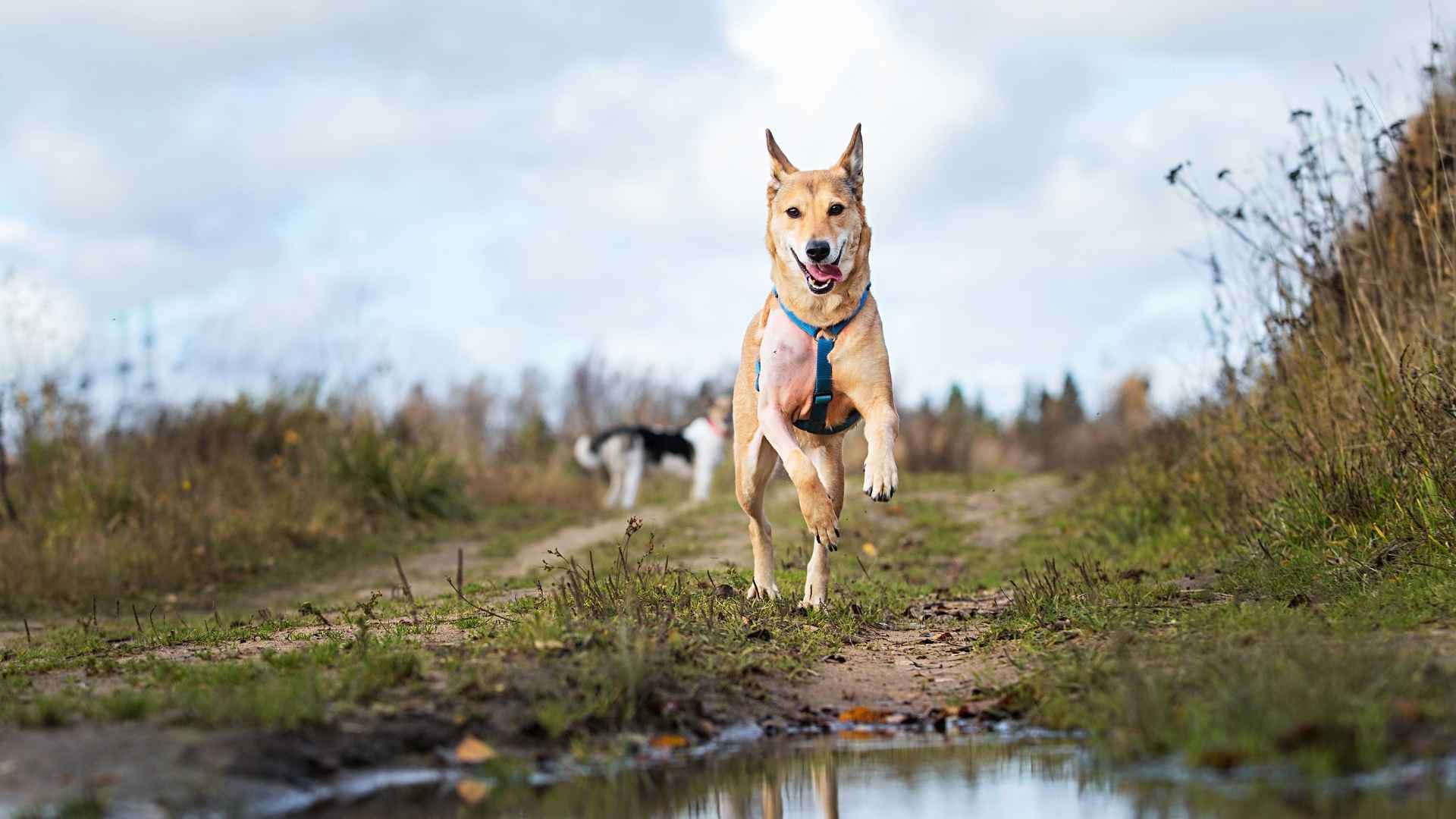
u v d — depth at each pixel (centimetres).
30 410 1391
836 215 604
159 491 1348
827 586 654
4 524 1230
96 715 409
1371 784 341
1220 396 1014
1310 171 818
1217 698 394
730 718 459
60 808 330
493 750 405
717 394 2380
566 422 2727
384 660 467
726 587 686
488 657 486
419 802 370
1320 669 395
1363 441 737
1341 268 782
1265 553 681
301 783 371
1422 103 807
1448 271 740
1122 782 371
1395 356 732
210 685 453
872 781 392
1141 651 482
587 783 392
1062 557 978
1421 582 568
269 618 727
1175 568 791
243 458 1540
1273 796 339
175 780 354
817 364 608
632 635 490
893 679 518
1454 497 652
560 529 1555
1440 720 368
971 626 626
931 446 2238
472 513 1697
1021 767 400
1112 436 1920
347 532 1447
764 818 359
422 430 1947
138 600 1065
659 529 1389
